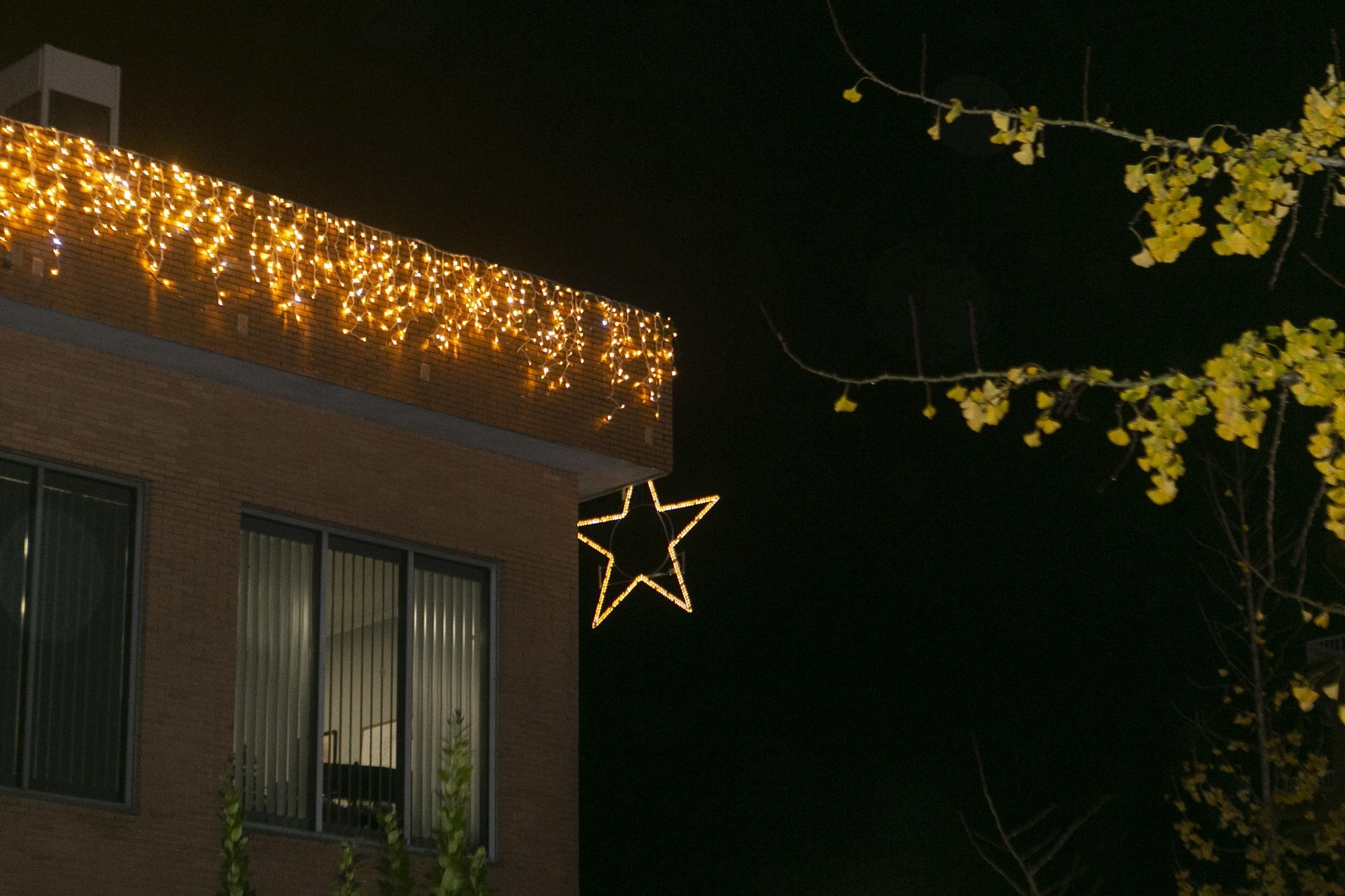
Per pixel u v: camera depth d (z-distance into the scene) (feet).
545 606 52.90
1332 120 24.16
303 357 46.47
